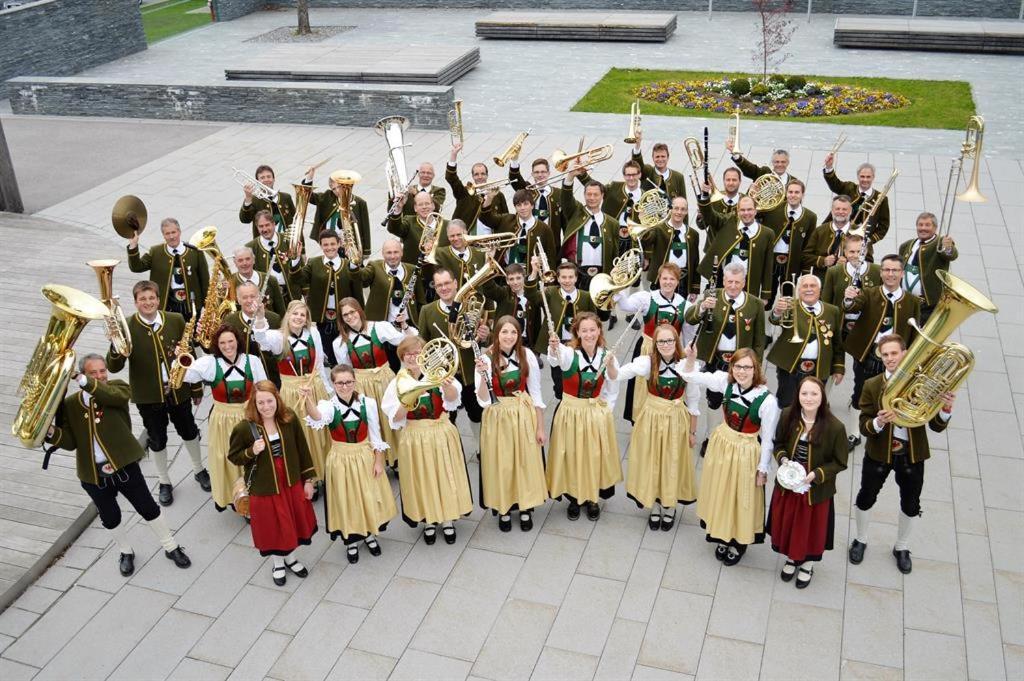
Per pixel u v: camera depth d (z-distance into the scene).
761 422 6.30
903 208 12.97
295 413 6.72
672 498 6.90
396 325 8.02
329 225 10.46
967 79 19.53
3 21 20.83
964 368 5.92
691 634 6.23
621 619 6.37
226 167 15.98
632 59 22.16
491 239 7.79
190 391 7.62
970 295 5.86
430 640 6.26
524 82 20.33
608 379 6.85
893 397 6.14
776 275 9.60
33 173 16.11
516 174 10.04
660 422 6.76
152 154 16.86
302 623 6.46
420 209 9.24
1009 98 18.06
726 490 6.50
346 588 6.75
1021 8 23.83
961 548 6.91
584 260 9.51
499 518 7.25
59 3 22.02
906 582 6.61
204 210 14.16
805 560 6.40
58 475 8.08
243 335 7.13
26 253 12.84
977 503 7.37
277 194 10.51
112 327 6.77
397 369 8.27
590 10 27.16
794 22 25.25
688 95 18.75
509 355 6.72
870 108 17.73
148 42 25.81
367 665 6.09
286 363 7.36
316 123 18.11
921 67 20.58
